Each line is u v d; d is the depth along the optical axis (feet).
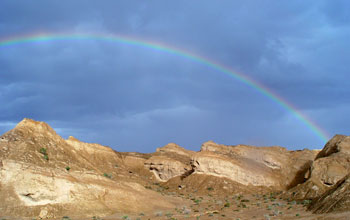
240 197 274.57
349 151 270.26
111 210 183.62
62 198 176.45
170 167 374.43
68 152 255.91
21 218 160.86
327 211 150.71
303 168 353.31
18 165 180.14
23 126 245.24
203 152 351.05
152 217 179.11
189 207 218.18
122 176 352.08
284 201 236.43
